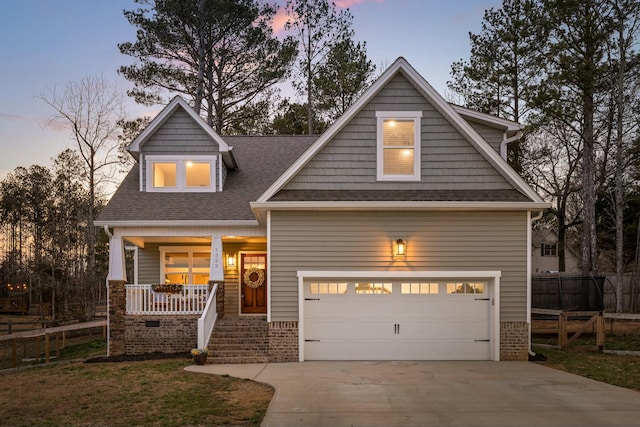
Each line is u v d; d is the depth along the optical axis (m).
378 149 13.63
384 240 13.14
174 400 8.89
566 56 20.36
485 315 13.27
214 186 17.00
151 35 28.31
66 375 11.58
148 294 15.15
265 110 30.92
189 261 17.89
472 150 13.64
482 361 12.92
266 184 17.58
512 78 26.89
